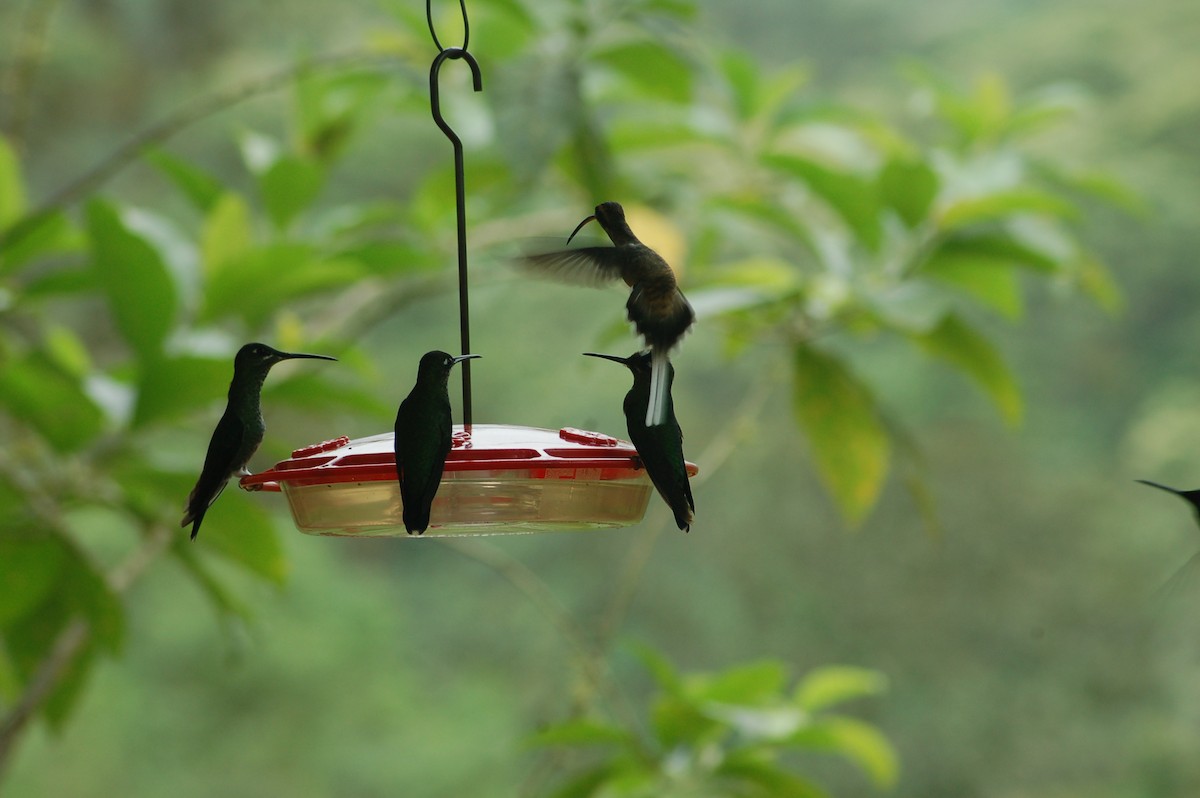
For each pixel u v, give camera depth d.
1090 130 37.47
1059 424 35.28
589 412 33.91
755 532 28.42
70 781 23.89
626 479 4.80
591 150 7.04
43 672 6.33
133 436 6.26
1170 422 31.61
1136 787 26.31
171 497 6.39
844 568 27.78
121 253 5.96
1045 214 7.60
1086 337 36.31
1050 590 27.33
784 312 7.41
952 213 7.28
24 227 6.57
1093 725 27.06
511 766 29.30
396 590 35.03
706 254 8.69
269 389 6.43
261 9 21.23
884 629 27.48
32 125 21.36
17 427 6.72
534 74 7.07
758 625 28.41
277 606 27.19
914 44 44.78
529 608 32.69
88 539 22.28
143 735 25.50
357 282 7.47
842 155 8.56
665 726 6.67
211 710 26.36
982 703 26.97
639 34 7.47
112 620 6.33
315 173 7.48
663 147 8.24
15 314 7.15
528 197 8.47
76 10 20.36
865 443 7.32
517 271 4.79
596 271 4.77
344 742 27.44
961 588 27.45
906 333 7.34
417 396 4.27
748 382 33.38
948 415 33.16
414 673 32.06
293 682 27.02
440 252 8.03
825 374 7.32
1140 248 36.62
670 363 4.56
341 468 4.43
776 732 6.54
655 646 29.47
